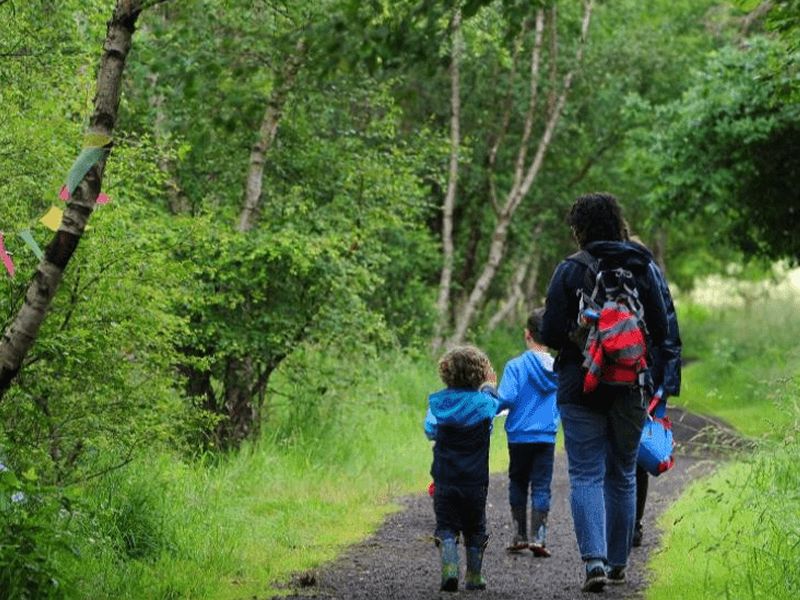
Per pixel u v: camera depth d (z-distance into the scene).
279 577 14.14
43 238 14.44
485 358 13.83
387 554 15.99
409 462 25.66
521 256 61.12
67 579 10.90
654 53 57.66
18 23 16.81
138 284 15.73
